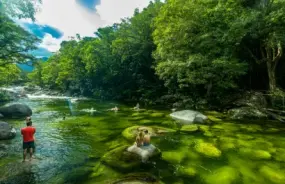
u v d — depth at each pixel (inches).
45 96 2159.2
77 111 1059.9
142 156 385.7
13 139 546.6
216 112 935.7
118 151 407.5
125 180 315.3
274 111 850.8
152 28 1472.7
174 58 999.0
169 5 966.4
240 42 943.0
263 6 914.7
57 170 362.6
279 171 364.5
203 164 394.6
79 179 329.1
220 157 429.1
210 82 1016.9
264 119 808.9
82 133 617.9
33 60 1108.5
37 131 639.8
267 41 848.3
